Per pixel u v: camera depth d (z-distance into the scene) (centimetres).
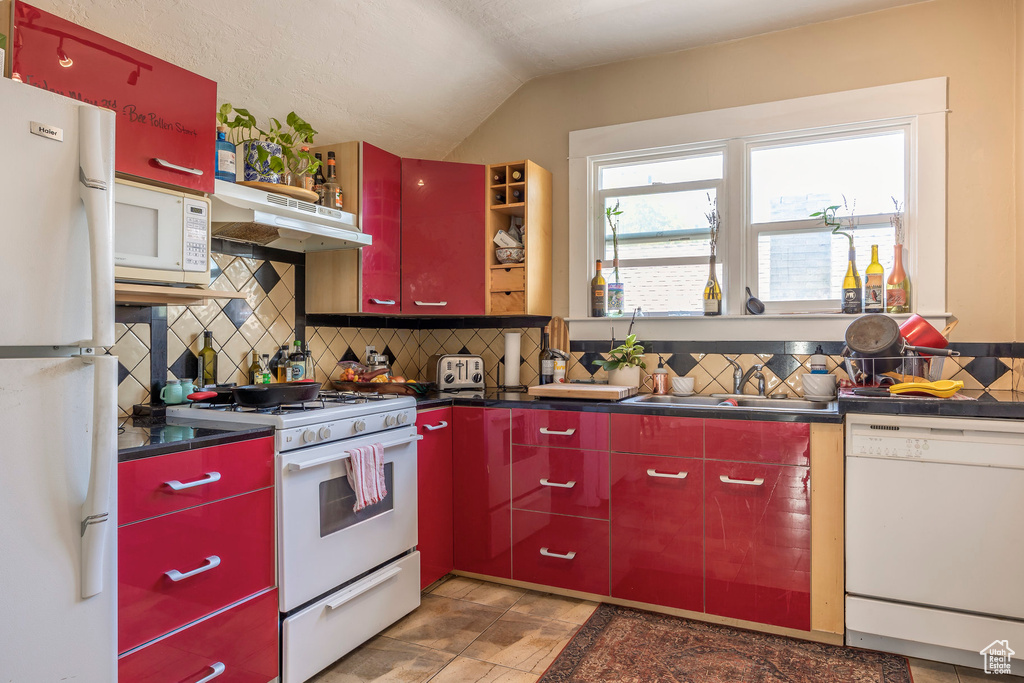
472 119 345
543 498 268
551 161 334
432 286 300
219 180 206
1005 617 197
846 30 274
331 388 301
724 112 294
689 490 241
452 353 355
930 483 204
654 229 316
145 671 154
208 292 200
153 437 172
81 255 130
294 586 196
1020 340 241
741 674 204
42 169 122
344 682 202
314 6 233
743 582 233
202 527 170
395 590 240
